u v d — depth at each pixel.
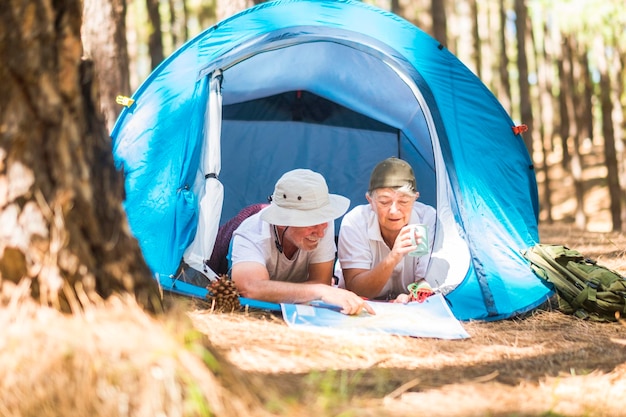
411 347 3.76
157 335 2.55
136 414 2.36
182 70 5.27
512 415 2.75
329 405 2.73
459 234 5.06
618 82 17.64
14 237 2.60
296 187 4.51
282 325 4.04
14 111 2.62
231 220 5.32
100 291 2.71
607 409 2.88
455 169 5.19
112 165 2.86
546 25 23.61
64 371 2.42
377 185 4.69
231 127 7.00
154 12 16.59
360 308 4.28
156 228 5.08
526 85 16.77
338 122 7.14
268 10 5.34
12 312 2.58
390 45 5.38
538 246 5.09
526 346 3.92
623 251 7.72
